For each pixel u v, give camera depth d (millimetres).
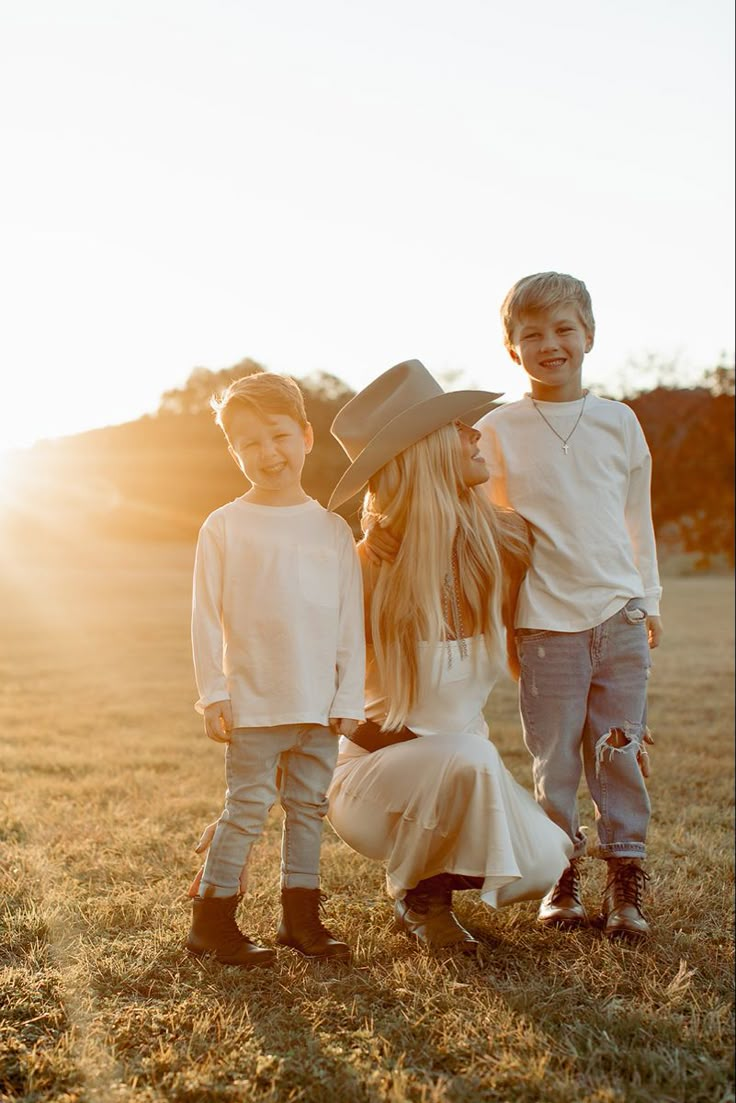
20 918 3006
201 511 51656
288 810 2979
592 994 2643
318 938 2891
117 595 27328
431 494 3006
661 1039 2420
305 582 2889
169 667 12867
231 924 2854
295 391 2990
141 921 3104
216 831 2896
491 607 3055
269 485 2957
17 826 4230
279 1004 2564
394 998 2609
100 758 6273
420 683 3041
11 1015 2443
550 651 3199
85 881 3512
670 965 2863
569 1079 2201
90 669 12461
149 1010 2490
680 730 7766
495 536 3113
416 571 2994
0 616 21062
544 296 3158
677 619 19234
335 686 2945
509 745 6883
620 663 3213
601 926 3174
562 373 3215
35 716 8453
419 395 3203
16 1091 2146
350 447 3262
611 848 3164
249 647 2861
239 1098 2131
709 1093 2197
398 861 2945
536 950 2965
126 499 51969
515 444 3256
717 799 5281
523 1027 2441
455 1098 2141
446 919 2977
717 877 3674
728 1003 2623
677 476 27859
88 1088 2156
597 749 3217
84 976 2650
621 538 3232
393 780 2938
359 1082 2186
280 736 2895
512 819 2883
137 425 57906
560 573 3188
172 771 5941
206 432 55812
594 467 3205
